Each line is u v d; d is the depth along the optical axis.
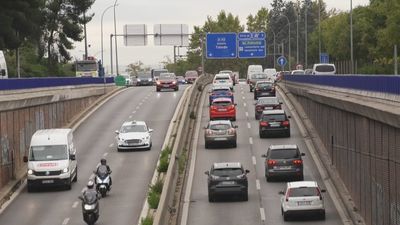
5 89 56.06
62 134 50.59
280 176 49.38
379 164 34.94
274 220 38.62
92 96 95.88
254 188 48.12
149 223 33.22
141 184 49.00
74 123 79.56
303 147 62.16
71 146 51.56
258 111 78.38
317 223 37.56
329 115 56.53
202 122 78.50
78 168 56.06
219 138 62.94
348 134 45.81
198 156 60.06
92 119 82.44
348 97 45.69
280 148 50.00
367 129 38.31
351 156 44.38
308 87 75.19
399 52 99.94
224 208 42.34
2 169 50.03
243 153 60.56
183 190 48.09
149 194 43.84
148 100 98.12
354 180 42.94
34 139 50.00
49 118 70.38
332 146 54.25
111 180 48.28
